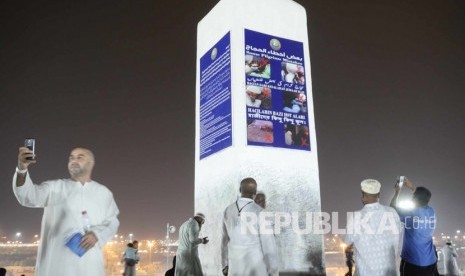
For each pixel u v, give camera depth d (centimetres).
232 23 834
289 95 845
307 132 846
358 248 492
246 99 804
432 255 549
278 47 858
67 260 379
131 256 1391
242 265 544
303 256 780
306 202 809
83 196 407
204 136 918
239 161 771
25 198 379
